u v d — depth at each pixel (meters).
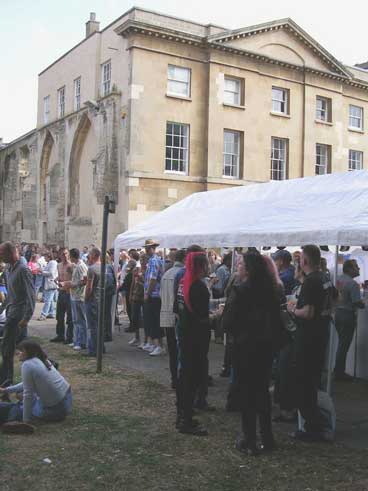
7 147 42.41
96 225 24.83
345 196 8.38
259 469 5.00
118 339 12.52
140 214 23.75
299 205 8.95
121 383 8.29
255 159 27.02
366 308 9.04
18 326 7.50
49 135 33.62
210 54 25.44
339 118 30.47
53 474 4.85
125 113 24.03
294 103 28.64
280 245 7.84
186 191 25.00
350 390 8.24
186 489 4.57
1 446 5.50
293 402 5.82
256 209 9.86
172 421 6.43
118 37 24.95
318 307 5.67
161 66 24.33
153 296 10.55
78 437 5.81
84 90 28.48
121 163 24.27
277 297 5.28
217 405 7.18
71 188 30.00
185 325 6.06
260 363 5.30
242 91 26.81
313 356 5.72
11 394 7.41
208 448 5.53
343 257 11.91
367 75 32.19
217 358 10.50
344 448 5.59
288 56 28.33
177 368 7.79
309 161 29.03
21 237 37.53
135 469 4.98
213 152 25.55
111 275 11.66
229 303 5.32
